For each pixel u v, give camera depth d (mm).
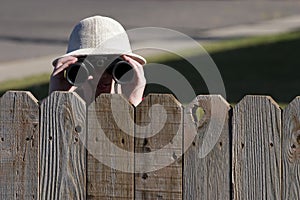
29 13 60500
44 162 10383
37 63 40188
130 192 10250
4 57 42031
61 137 10328
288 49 40812
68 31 51531
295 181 9836
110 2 67812
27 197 10445
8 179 10461
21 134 10398
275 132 9859
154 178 10180
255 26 51375
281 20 54219
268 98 9852
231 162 9969
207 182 10039
